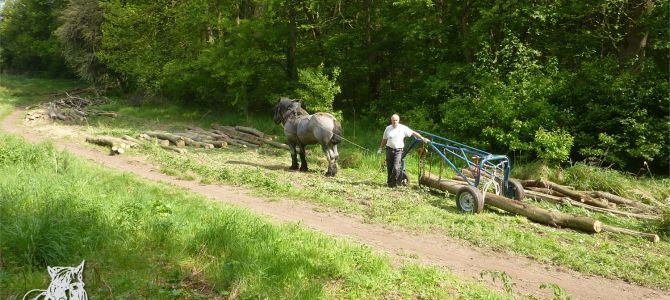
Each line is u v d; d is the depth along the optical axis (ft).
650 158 45.06
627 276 20.98
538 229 27.73
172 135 58.70
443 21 62.64
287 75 75.51
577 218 28.07
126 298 13.97
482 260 22.53
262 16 72.49
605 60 51.29
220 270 16.40
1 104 103.81
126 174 35.83
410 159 49.29
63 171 31.42
